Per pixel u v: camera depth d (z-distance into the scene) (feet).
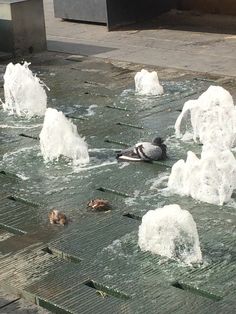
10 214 22.79
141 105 32.76
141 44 44.37
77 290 18.28
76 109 32.71
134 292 17.99
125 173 25.22
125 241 20.51
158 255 19.60
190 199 22.94
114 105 32.94
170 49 42.70
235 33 45.83
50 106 33.30
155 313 17.08
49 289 18.39
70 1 50.57
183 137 28.19
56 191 24.17
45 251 20.44
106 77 37.73
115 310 17.33
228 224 21.26
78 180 24.91
